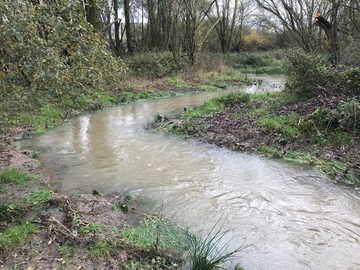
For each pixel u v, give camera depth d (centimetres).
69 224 393
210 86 1792
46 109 998
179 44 2248
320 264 345
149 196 503
